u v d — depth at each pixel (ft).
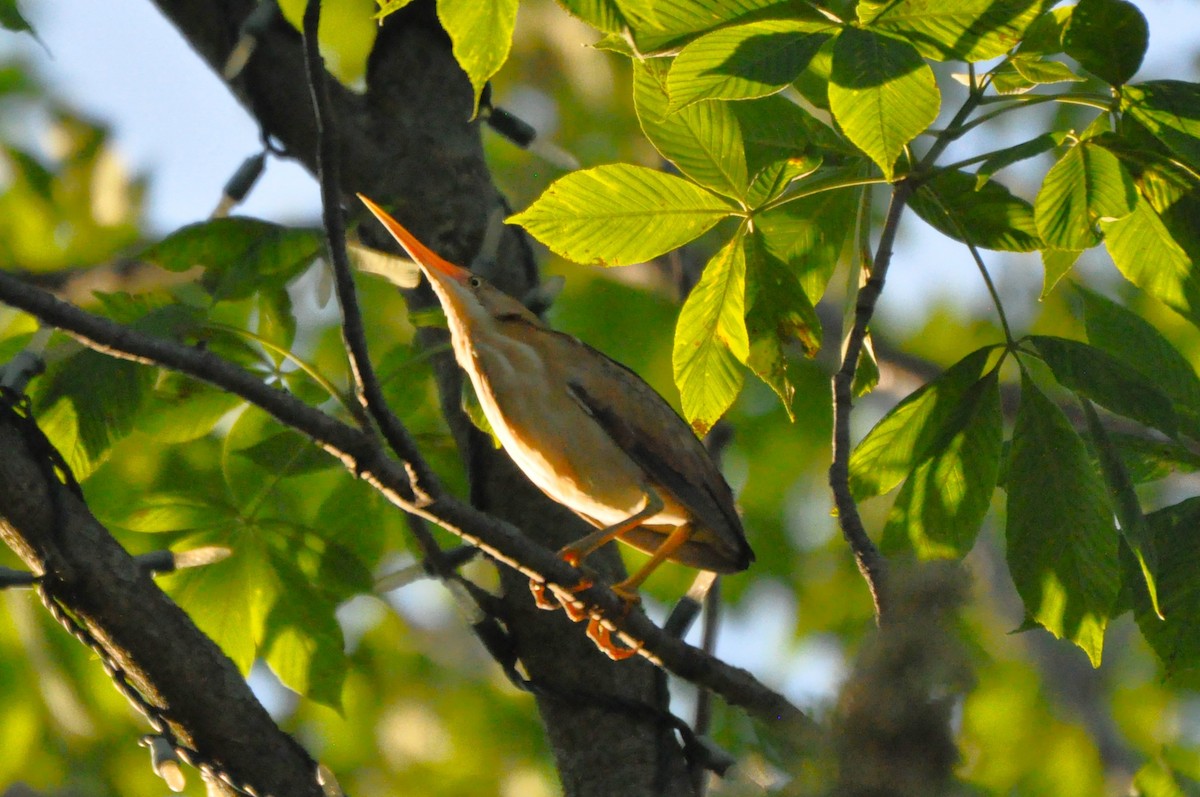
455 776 48.65
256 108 33.63
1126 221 25.23
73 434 27.86
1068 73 23.62
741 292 23.80
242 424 33.53
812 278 27.94
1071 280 28.09
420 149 33.99
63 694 38.99
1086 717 50.47
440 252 33.37
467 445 32.30
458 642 50.03
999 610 52.75
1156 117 21.86
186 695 23.76
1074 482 23.54
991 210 25.94
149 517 30.48
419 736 48.65
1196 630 24.93
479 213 33.86
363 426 23.00
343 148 33.68
